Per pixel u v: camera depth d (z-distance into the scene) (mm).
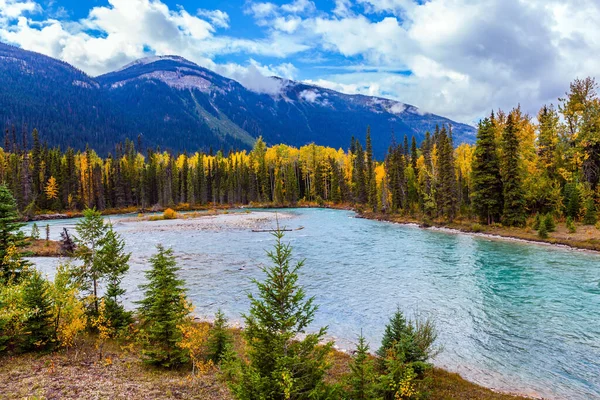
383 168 113312
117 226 71188
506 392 14789
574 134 58625
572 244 42969
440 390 14312
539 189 57281
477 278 31156
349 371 15789
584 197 53344
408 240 51406
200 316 23500
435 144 94875
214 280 31844
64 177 107188
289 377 9164
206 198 132000
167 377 14852
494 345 19031
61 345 16797
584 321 21750
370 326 21719
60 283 17328
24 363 15047
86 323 18219
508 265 35312
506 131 56656
